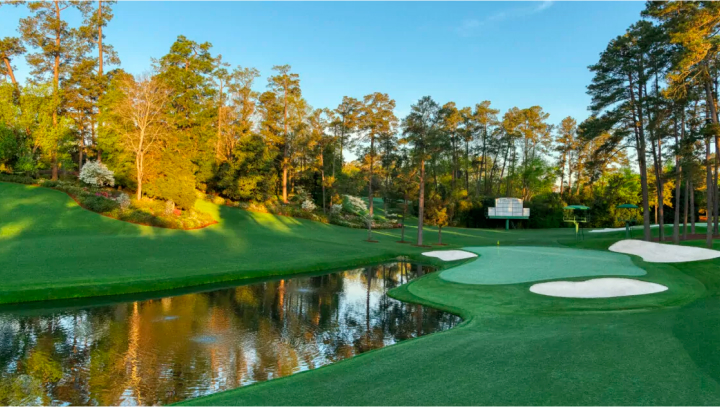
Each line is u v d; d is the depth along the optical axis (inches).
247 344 421.4
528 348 331.9
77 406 279.7
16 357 374.3
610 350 314.8
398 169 1638.8
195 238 1126.4
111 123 1470.2
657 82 1074.1
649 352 306.7
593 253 1054.4
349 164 3132.4
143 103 1406.3
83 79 1569.9
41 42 1476.4
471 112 2815.0
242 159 1839.3
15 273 656.4
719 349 308.0
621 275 686.5
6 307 541.0
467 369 284.5
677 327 381.7
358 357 331.0
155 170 1400.1
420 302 623.8
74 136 1631.4
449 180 2915.8
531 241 1558.8
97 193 1306.6
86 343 415.8
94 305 572.7
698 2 835.4
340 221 1982.0
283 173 2146.9
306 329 481.4
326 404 228.8
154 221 1211.2
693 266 771.4
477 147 2910.9
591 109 1162.6
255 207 1817.2
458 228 2305.6
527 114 2694.4
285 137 2090.3
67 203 1209.4
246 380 326.3
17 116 1381.6
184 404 237.9
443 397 233.0
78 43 1574.8
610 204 2384.4
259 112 2126.0
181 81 1728.6
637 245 1058.1
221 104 2108.8
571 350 319.3
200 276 757.9
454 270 850.1
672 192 2027.6
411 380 266.7
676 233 1035.3
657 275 689.6
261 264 909.8
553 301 559.8
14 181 1290.6
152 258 851.4
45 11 1488.7
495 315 501.0
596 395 228.8
